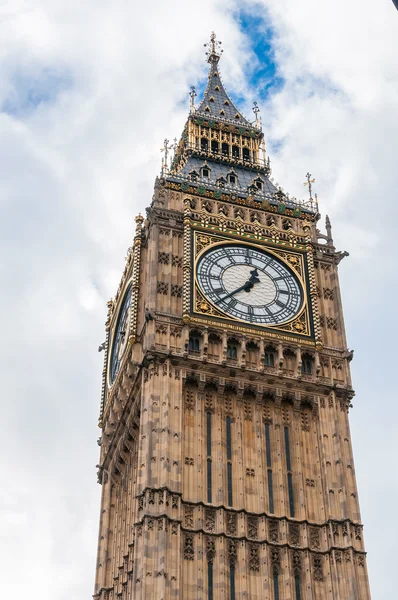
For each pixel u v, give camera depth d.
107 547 72.62
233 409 69.00
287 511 65.31
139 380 70.62
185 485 64.50
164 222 76.31
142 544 61.50
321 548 64.44
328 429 69.19
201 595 60.28
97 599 70.69
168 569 60.31
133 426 71.38
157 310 71.25
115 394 75.69
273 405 69.94
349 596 62.19
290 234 78.75
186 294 71.81
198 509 63.50
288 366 71.25
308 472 67.81
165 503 62.53
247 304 73.06
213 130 90.81
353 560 63.41
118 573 69.75
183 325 70.62
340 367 72.50
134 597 60.38
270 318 72.75
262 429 68.56
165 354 68.81
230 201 80.50
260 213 80.50
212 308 71.88
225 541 62.75
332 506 65.56
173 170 89.44
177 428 66.12
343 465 67.56
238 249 76.06
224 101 95.19
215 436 67.31
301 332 72.69
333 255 79.12
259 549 63.22
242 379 69.81
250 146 90.69
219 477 65.38
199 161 87.31
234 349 71.06
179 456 64.94
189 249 74.38
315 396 70.50
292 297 74.56
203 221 76.88
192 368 69.19
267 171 88.44
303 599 62.28
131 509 69.56
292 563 63.31
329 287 77.25
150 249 75.06
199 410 67.94
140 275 75.44
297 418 69.88
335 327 74.81
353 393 71.25
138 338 72.00
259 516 64.44
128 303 77.31
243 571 61.97
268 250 76.69
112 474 75.44
